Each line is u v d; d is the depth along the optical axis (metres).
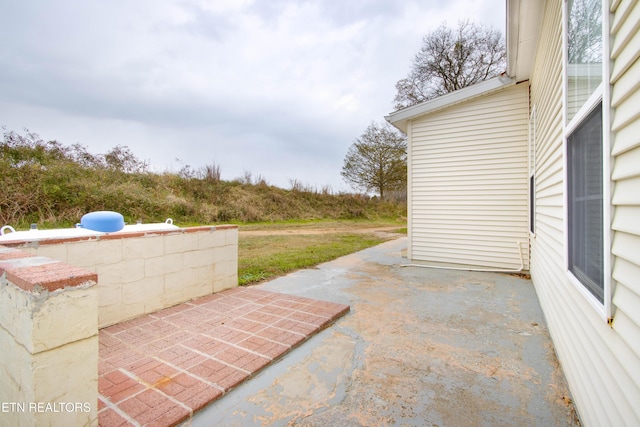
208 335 2.85
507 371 2.33
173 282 3.66
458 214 6.27
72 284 1.32
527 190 5.64
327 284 4.91
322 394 2.02
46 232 3.08
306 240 10.61
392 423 1.75
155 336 2.82
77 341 1.34
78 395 1.35
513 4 3.50
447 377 2.24
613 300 1.33
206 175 17.59
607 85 1.33
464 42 16.91
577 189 2.07
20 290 1.27
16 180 9.30
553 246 2.99
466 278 5.37
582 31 2.00
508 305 3.89
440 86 17.69
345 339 2.88
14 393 1.36
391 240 11.18
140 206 11.91
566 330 2.29
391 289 4.64
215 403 1.92
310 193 21.77
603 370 1.47
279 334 2.87
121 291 3.14
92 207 10.39
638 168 1.10
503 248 5.87
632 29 1.13
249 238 10.93
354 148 25.11
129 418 1.72
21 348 1.28
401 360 2.49
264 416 1.80
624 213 1.23
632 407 1.16
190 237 3.86
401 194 25.09
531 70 5.08
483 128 5.99
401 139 23.67
